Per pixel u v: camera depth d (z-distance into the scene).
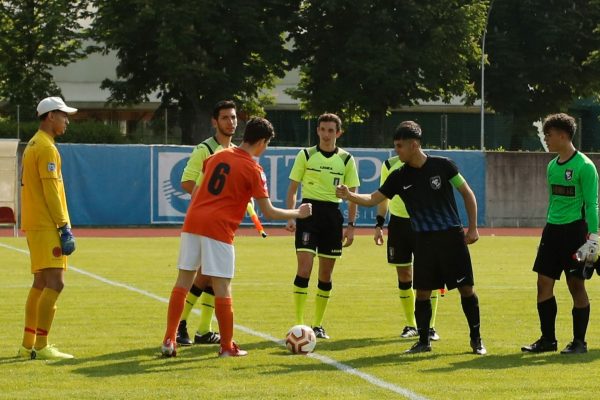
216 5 97.00
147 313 28.56
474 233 21.62
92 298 32.34
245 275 40.94
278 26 101.69
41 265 20.44
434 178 21.45
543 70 118.44
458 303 31.78
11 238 65.19
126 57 103.81
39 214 20.34
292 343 21.48
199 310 29.41
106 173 73.69
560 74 118.94
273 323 26.78
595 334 24.92
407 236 24.70
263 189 20.78
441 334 24.91
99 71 132.62
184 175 24.11
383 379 18.50
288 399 16.67
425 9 100.88
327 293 25.08
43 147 20.14
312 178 25.61
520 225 81.94
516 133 121.81
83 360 20.53
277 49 101.12
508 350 22.17
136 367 19.70
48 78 108.50
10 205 66.75
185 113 90.88
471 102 120.62
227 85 99.12
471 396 16.95
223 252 20.62
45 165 20.11
